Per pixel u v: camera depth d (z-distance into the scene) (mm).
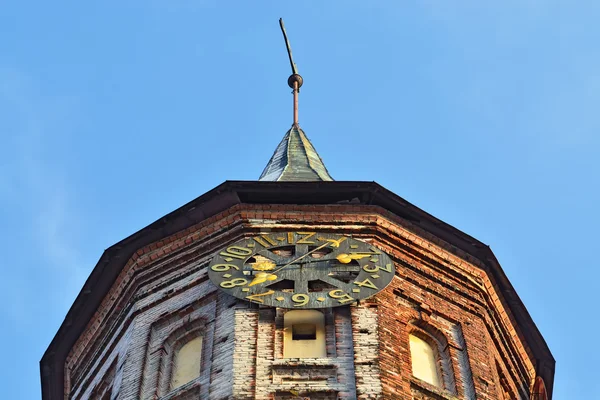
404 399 31891
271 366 32375
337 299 34500
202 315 35469
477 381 34594
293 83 50406
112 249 39344
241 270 36031
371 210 38625
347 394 31562
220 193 38719
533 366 40938
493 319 38938
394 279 36625
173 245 39000
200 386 32781
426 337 35750
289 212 38469
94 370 38312
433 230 39219
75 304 39781
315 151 46500
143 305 37438
